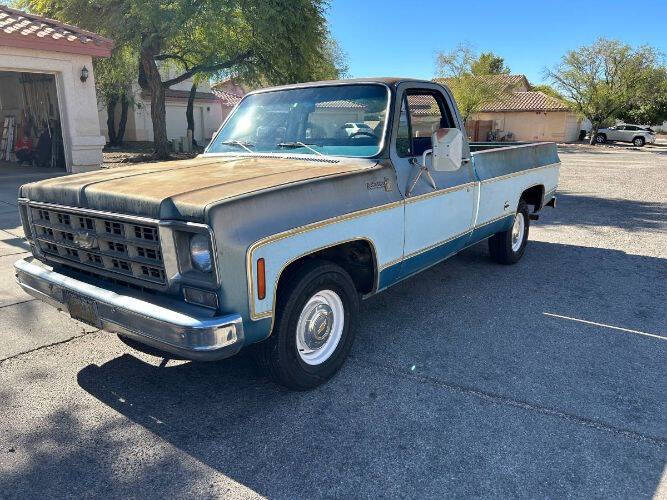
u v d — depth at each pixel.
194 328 2.63
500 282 5.80
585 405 3.35
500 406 3.33
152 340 2.83
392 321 4.70
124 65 20.88
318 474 2.71
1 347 4.08
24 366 3.79
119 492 2.57
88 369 3.77
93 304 3.10
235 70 21.41
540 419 3.20
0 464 2.76
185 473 2.71
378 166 3.78
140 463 2.79
